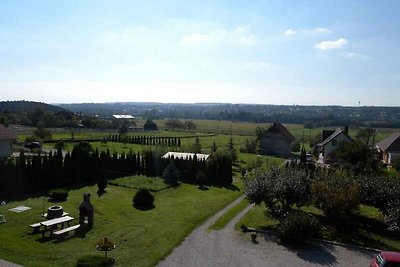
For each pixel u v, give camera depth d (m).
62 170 35.91
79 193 33.09
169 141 82.62
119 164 43.66
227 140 96.25
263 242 22.80
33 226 21.28
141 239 21.89
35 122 118.50
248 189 27.69
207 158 47.16
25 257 18.36
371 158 42.09
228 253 20.75
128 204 30.00
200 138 100.00
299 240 22.36
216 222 26.66
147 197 29.91
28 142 65.19
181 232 23.70
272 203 27.94
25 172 32.38
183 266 18.62
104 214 26.22
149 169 44.22
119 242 21.17
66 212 26.31
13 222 23.38
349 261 20.47
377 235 24.98
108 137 85.38
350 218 27.75
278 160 67.00
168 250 20.53
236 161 59.69
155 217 26.81
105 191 34.50
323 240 23.34
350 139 66.88
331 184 27.36
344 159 44.22
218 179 43.25
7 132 44.91
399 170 53.66
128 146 74.12
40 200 29.62
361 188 27.83
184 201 32.69
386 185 27.77
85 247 20.12
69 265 17.75
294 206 31.38
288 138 82.75
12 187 31.25
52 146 68.69
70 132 98.00
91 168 39.22
